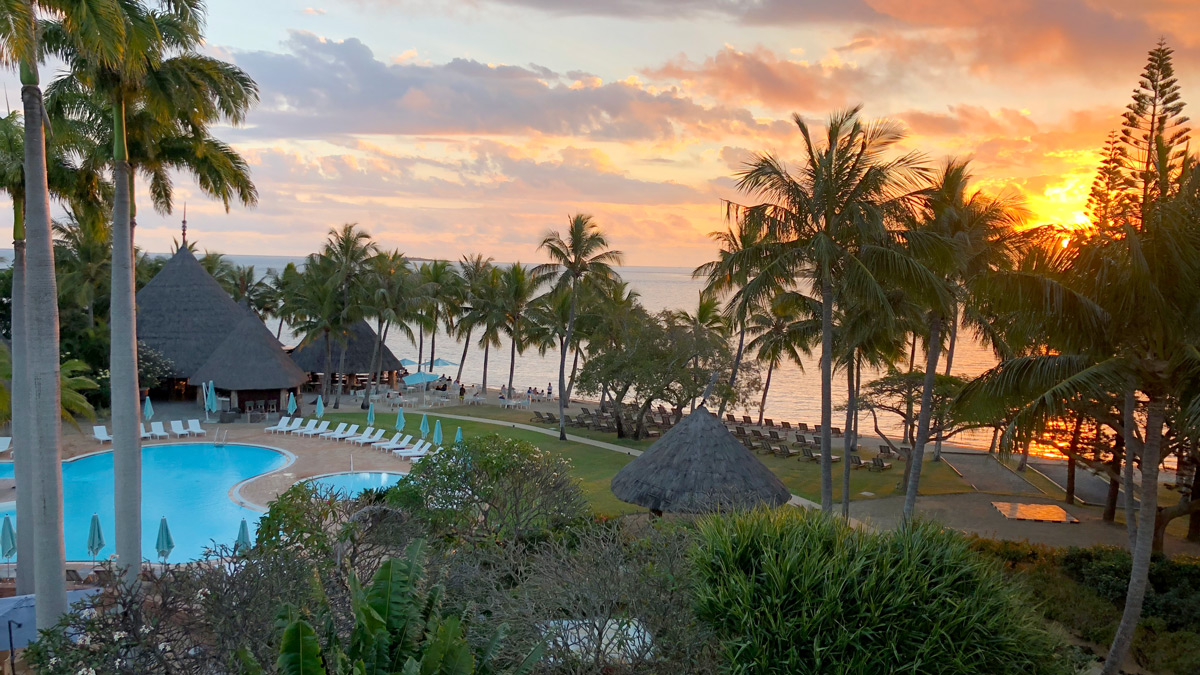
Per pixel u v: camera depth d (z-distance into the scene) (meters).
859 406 31.69
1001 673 9.11
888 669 8.70
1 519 24.19
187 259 50.25
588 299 46.56
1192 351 12.25
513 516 16.64
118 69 14.48
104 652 8.93
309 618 9.01
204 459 34.41
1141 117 13.36
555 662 9.05
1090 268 13.23
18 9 11.52
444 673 7.32
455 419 45.16
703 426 20.12
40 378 13.55
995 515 26.67
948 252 18.97
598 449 37.09
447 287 60.03
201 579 10.18
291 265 69.75
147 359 44.41
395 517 14.98
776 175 18.73
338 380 48.84
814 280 20.17
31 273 13.47
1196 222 12.52
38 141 13.53
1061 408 13.31
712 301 46.06
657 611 9.47
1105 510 26.23
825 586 9.20
